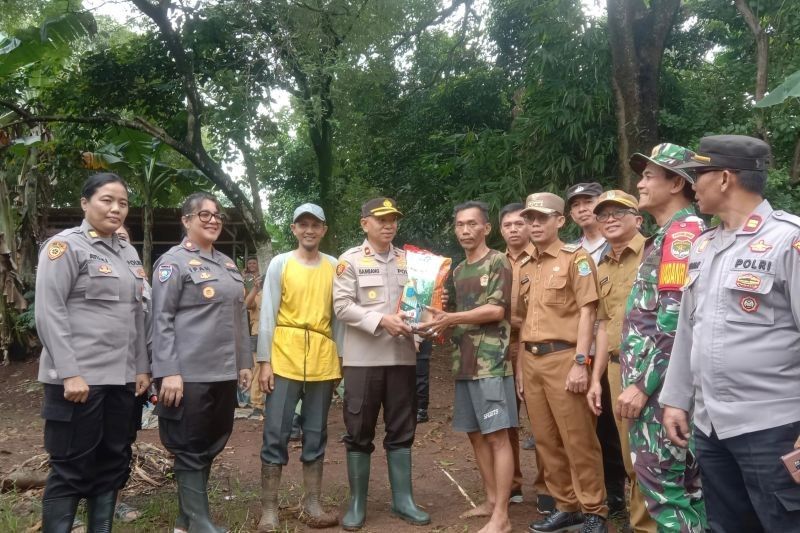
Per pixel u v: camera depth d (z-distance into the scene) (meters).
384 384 4.10
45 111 11.08
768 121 8.09
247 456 5.80
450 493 4.76
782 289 2.19
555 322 3.75
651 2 8.43
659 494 2.80
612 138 8.71
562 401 3.65
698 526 2.78
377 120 13.87
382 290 4.12
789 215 2.26
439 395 8.81
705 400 2.34
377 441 6.33
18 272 12.80
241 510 4.29
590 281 3.59
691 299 2.54
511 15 12.34
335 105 11.43
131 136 11.30
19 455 6.02
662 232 2.90
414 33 12.62
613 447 4.13
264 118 9.70
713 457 2.39
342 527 4.03
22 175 12.96
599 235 4.51
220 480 5.05
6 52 9.48
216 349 3.71
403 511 4.11
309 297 4.14
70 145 11.06
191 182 12.66
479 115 13.16
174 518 4.10
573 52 8.84
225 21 9.52
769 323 2.20
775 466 2.16
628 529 3.87
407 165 13.66
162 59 10.23
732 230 2.37
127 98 10.53
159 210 14.02
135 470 4.91
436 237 13.45
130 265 3.59
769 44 8.53
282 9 9.55
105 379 3.31
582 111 8.67
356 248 4.27
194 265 3.74
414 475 5.23
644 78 8.32
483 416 3.80
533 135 9.24
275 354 4.07
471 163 10.05
